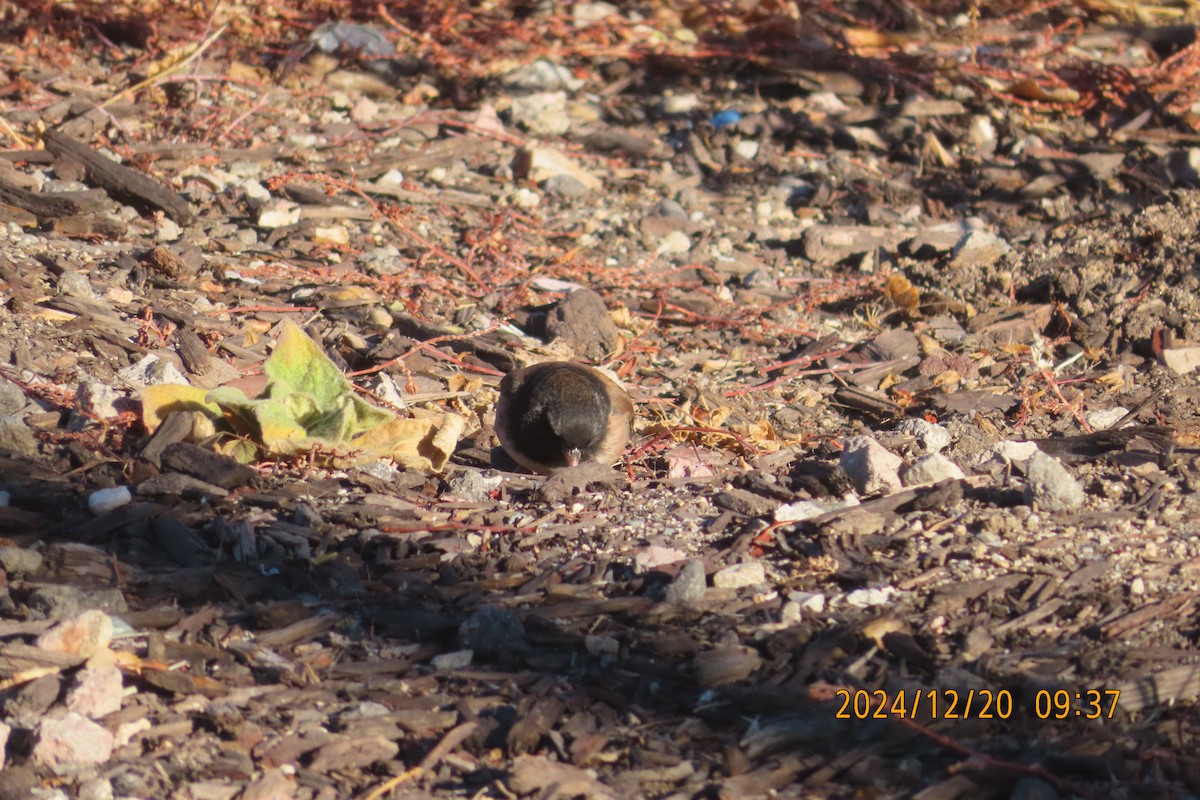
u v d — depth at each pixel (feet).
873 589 26.50
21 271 40.40
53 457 30.27
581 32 72.49
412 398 37.96
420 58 67.92
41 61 60.64
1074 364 43.50
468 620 24.89
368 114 61.31
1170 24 74.02
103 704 22.31
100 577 26.08
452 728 22.49
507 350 42.11
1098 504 30.37
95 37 64.49
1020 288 48.55
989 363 43.45
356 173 54.65
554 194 56.70
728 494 31.42
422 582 26.94
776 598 26.43
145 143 54.39
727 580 26.78
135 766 21.15
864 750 21.88
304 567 27.09
